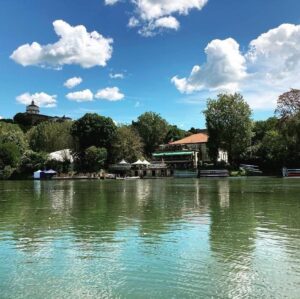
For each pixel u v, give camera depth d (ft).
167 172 431.02
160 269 44.50
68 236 63.57
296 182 234.38
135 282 40.22
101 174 392.88
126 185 240.32
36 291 37.93
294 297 35.88
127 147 443.32
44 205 112.47
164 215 87.35
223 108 393.09
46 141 466.70
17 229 70.33
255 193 147.95
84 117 440.04
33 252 53.11
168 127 619.26
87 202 120.88
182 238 61.00
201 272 43.24
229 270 43.83
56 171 414.00
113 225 73.77
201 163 463.83
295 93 333.01
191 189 183.73
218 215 86.22
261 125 469.98
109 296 36.58
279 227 69.77
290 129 327.06
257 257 49.08
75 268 45.29
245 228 69.10
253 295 36.42
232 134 393.29
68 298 36.19
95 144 434.71
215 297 36.06
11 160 398.62
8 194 162.61
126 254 51.31
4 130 463.42
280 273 42.55
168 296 36.42
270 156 378.12
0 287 39.11
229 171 387.55
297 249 53.06
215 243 57.26
